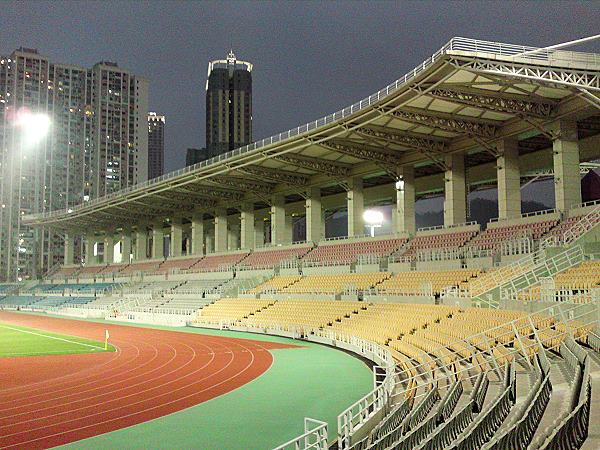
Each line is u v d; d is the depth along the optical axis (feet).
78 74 614.34
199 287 221.46
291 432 52.03
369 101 131.13
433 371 64.80
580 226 108.78
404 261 151.84
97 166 614.34
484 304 93.91
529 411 30.27
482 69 99.09
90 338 144.05
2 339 143.02
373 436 39.58
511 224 135.54
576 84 99.76
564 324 59.41
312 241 204.64
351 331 121.49
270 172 200.95
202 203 258.98
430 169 194.59
